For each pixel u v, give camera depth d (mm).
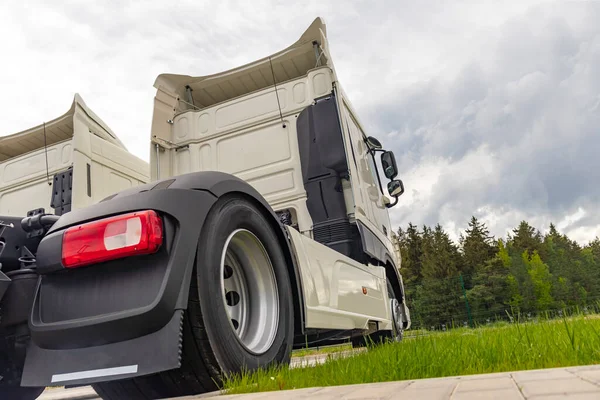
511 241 69562
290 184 4031
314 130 3973
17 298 1793
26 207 4762
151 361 1519
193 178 1921
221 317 1795
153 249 1629
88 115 4531
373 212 4617
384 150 5273
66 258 1694
